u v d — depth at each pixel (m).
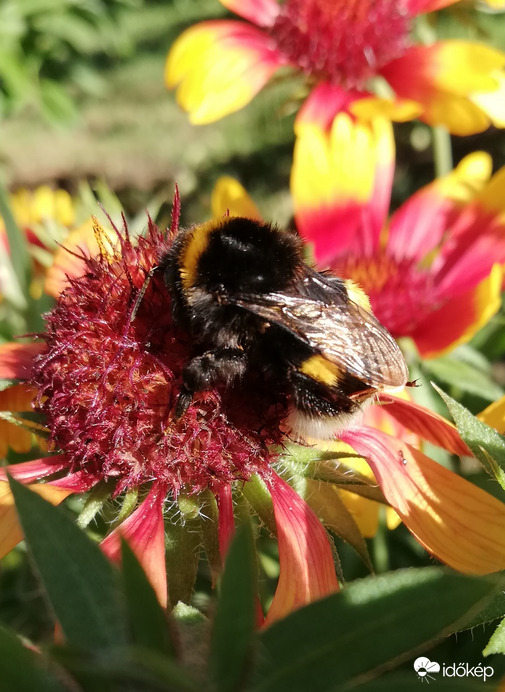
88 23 0.26
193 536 0.07
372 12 0.12
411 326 0.10
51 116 0.25
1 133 0.34
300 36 0.13
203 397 0.07
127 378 0.07
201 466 0.07
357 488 0.07
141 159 0.30
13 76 0.23
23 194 0.13
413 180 0.24
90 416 0.07
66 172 0.30
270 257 0.07
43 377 0.08
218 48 0.12
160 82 0.35
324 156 0.11
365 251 0.11
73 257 0.09
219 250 0.07
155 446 0.07
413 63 0.12
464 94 0.11
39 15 0.24
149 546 0.07
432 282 0.11
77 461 0.08
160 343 0.08
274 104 0.30
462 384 0.10
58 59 0.27
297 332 0.07
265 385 0.07
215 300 0.07
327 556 0.07
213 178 0.27
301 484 0.08
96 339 0.08
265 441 0.07
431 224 0.11
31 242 0.12
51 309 0.09
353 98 0.12
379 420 0.09
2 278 0.10
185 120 0.32
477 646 0.07
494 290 0.09
